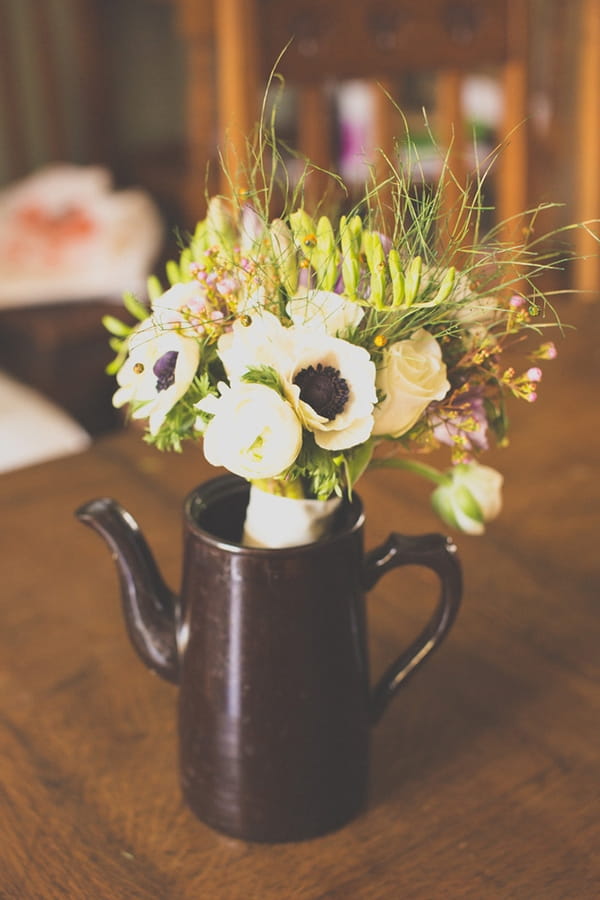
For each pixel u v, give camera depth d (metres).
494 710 0.89
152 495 1.16
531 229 0.71
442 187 0.70
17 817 0.81
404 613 0.99
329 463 0.68
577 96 3.00
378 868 0.77
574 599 1.00
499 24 1.68
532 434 1.27
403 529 1.08
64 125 3.23
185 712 0.78
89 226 2.38
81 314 2.15
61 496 1.16
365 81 1.57
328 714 0.76
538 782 0.83
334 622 0.74
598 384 1.40
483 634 0.96
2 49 3.01
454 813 0.81
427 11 1.60
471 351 0.72
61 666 0.94
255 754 0.76
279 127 3.25
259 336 0.67
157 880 0.76
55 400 2.13
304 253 0.69
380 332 0.69
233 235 0.75
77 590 1.03
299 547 0.72
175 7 3.11
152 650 0.80
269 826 0.78
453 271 0.66
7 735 0.87
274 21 1.47
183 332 0.69
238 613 0.73
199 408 0.67
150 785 0.83
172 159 3.30
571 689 0.91
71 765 0.85
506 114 1.75
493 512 0.80
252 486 0.75
